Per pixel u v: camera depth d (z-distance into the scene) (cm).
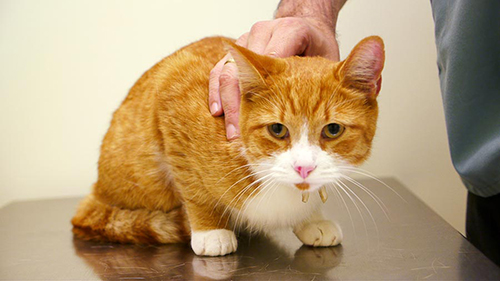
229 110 48
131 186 56
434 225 55
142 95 56
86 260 49
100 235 55
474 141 50
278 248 50
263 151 47
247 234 54
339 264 45
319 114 45
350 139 46
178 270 45
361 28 80
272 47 51
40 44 80
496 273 43
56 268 47
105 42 80
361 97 47
